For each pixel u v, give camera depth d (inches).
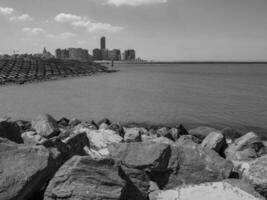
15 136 485.7
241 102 1850.4
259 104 1761.8
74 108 1550.2
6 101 1738.4
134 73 6127.0
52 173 341.1
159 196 378.9
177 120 1269.7
